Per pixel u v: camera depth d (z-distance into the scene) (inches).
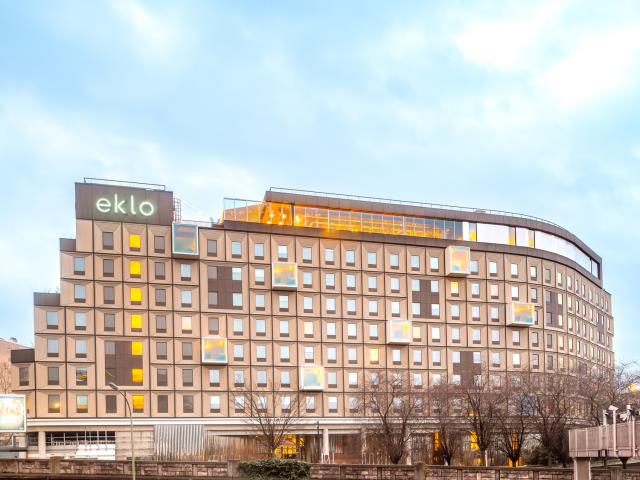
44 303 3213.6
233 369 3393.2
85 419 3174.2
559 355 4057.6
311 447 3491.6
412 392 3289.9
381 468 1975.9
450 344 3730.3
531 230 4101.9
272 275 3481.8
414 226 3843.5
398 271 3713.1
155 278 3356.3
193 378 3334.2
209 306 3405.5
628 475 1732.3
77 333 3225.9
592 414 2925.7
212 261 3442.4
